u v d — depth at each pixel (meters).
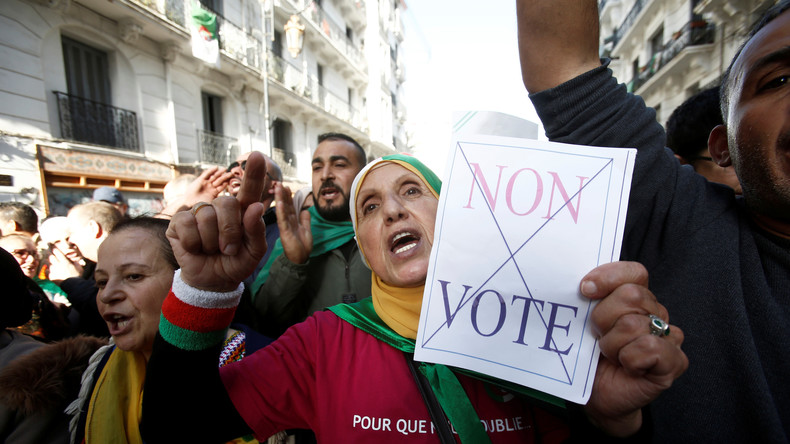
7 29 5.55
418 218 0.97
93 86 6.89
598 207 0.69
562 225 0.70
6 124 5.54
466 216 0.75
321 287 1.79
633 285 0.60
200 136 8.92
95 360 1.08
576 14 0.74
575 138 0.77
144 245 1.01
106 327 1.95
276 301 1.65
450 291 0.76
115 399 0.96
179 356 0.72
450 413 0.77
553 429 0.84
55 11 6.13
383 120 22.47
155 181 7.64
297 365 0.89
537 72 0.79
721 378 0.67
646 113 0.77
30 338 1.33
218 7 9.74
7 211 2.36
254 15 11.00
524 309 0.71
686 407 0.69
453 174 0.77
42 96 5.96
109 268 0.99
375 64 20.25
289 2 12.11
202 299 0.72
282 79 11.95
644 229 0.80
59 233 2.26
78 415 1.00
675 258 0.75
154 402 0.73
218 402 0.77
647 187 0.77
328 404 0.84
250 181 0.69
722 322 0.68
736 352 0.66
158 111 7.91
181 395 0.72
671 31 10.16
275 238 2.11
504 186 0.74
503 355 0.72
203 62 8.83
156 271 0.99
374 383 0.84
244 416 0.82
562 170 0.72
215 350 0.77
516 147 0.74
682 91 9.99
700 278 0.71
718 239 0.72
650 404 0.75
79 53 6.70
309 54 14.22
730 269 0.69
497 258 0.73
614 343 0.59
